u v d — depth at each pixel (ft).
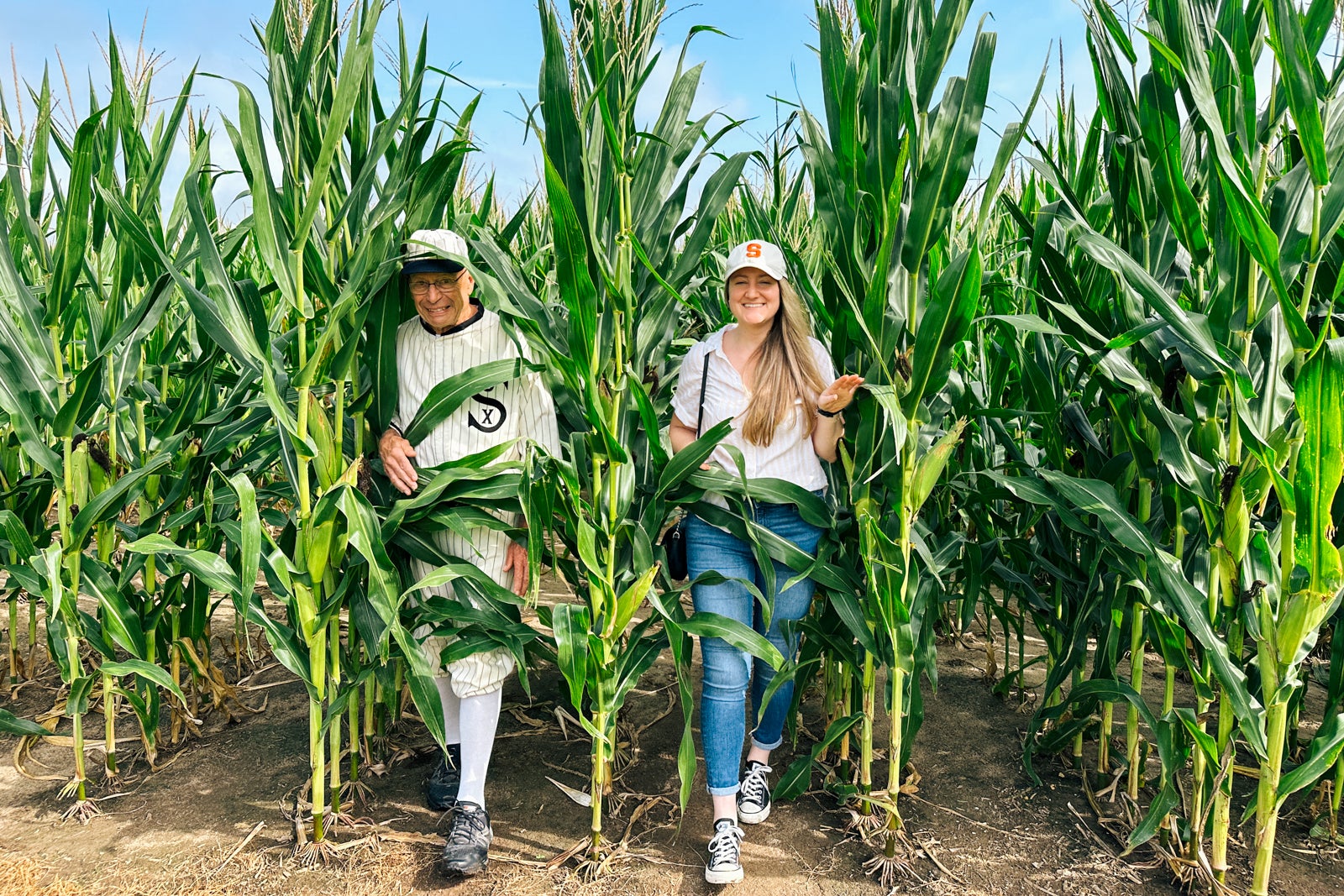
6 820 7.40
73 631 7.32
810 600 7.59
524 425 7.28
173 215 8.77
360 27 5.87
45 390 7.01
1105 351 5.95
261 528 6.67
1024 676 10.82
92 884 6.60
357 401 6.92
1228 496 5.89
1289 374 5.88
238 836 7.25
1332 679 6.39
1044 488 6.75
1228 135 5.72
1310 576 5.40
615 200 6.56
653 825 7.61
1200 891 6.59
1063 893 6.67
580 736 9.30
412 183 6.80
